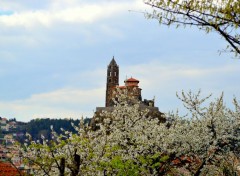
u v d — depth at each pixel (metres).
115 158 16.05
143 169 16.88
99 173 16.25
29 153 14.83
